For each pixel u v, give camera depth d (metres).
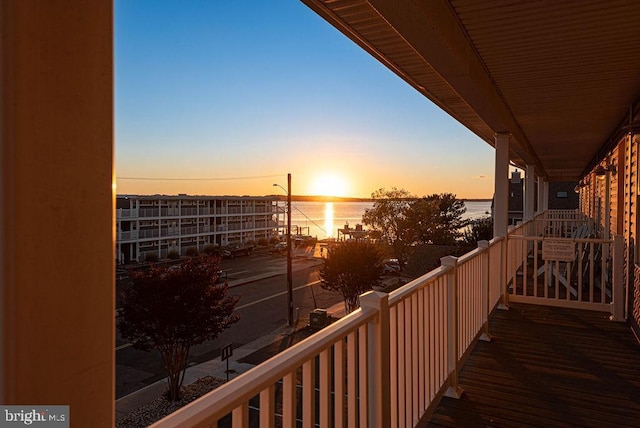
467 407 2.74
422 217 30.53
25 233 0.55
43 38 0.57
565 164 11.08
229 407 0.92
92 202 0.62
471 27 2.74
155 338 10.03
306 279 28.52
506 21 2.66
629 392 2.93
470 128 5.52
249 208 52.22
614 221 5.92
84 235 0.61
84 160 0.61
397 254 30.17
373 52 2.93
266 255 44.88
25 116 0.55
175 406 9.92
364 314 1.67
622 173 5.45
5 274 0.54
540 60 3.31
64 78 0.59
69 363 0.59
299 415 6.69
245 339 15.34
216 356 13.49
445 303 2.90
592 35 2.85
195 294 10.09
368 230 31.75
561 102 4.55
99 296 0.63
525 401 2.81
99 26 0.64
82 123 0.61
